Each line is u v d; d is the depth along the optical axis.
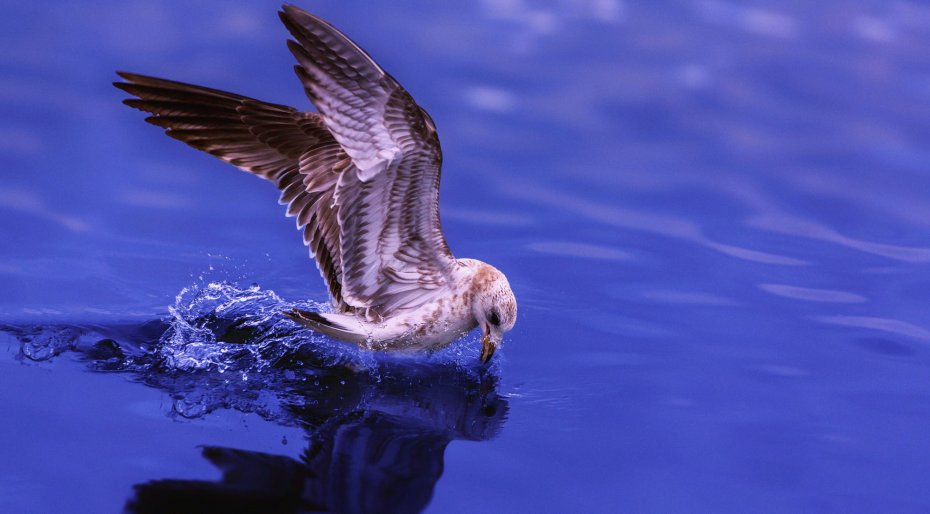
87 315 10.75
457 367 10.54
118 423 8.88
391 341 10.49
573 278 12.27
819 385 10.36
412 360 10.63
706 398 10.08
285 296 11.59
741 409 9.91
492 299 10.39
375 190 9.44
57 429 8.67
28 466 8.10
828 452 9.22
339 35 8.26
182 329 10.65
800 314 11.64
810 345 11.09
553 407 9.84
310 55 8.41
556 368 10.59
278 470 8.34
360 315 10.51
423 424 9.37
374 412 9.52
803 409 9.94
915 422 9.78
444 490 8.29
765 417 9.78
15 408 8.95
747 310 11.73
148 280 11.58
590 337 11.17
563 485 8.52
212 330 10.73
